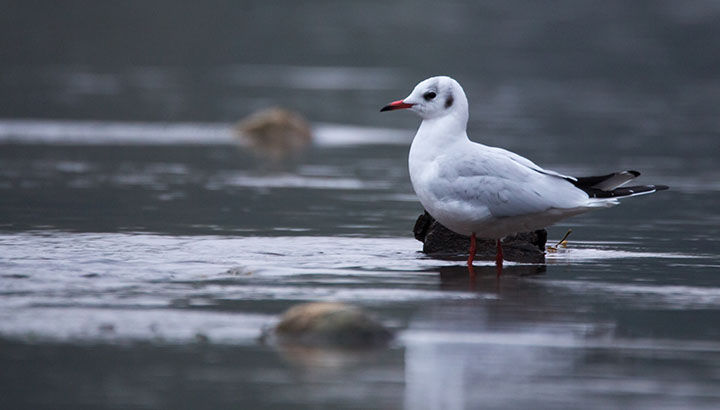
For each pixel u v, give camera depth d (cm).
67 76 4641
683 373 770
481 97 4103
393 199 1762
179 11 6881
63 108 3403
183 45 6069
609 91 4472
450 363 786
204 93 4138
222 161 2309
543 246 1295
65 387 722
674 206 1745
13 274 1057
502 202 1112
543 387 735
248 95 4100
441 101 1161
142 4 6956
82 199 1659
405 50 6053
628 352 821
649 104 3944
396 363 785
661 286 1074
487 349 824
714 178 2119
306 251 1255
